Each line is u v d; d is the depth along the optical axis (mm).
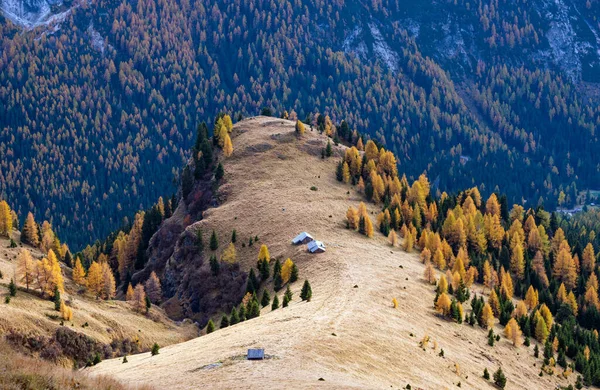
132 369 120812
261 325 137875
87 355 158250
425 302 170250
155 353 139250
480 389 132125
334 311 145625
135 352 170500
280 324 135625
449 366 135875
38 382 80688
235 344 122125
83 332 162875
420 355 133000
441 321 162625
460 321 166750
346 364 114312
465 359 145500
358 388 98562
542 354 170125
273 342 120625
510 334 171000
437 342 147250
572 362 173500
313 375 103188
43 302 170750
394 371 120125
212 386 99125
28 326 153500
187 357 120562
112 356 162875
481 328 171375
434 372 127938
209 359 114250
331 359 114688
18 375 80688
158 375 109750
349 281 172125
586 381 164875
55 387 81188
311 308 149250
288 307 158375
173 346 144125
